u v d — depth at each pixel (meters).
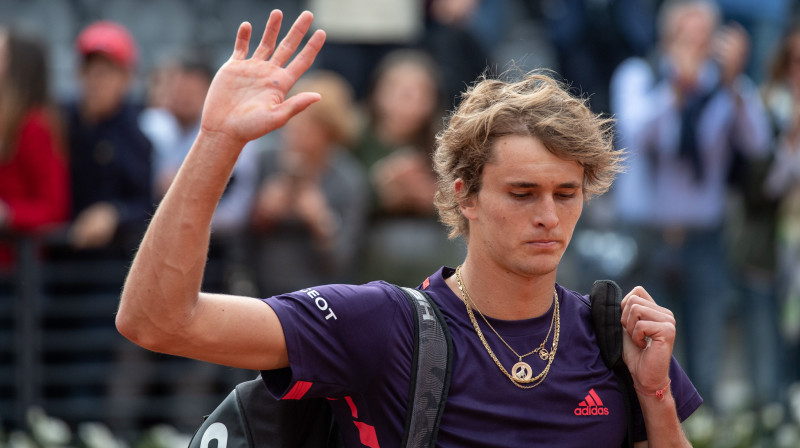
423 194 19.55
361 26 25.88
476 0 28.08
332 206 19.34
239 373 19.53
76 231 19.28
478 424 7.92
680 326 21.28
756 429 20.03
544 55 27.77
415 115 20.06
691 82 21.14
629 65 23.92
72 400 19.52
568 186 7.84
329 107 19.31
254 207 19.22
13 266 19.11
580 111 7.98
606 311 8.40
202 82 21.41
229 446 8.43
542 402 8.03
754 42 26.52
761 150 21.19
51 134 19.09
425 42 26.06
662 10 26.70
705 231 21.06
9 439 18.59
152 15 29.86
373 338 7.92
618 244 21.52
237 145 7.26
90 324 19.48
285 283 19.05
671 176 21.02
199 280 7.33
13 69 18.81
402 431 7.91
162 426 19.61
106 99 19.86
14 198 18.83
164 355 19.59
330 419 8.62
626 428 8.35
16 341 18.59
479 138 7.89
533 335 8.23
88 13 29.59
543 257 7.85
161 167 21.16
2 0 29.30
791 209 21.44
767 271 21.08
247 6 30.08
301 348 7.76
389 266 19.27
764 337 21.11
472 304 8.29
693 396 8.73
